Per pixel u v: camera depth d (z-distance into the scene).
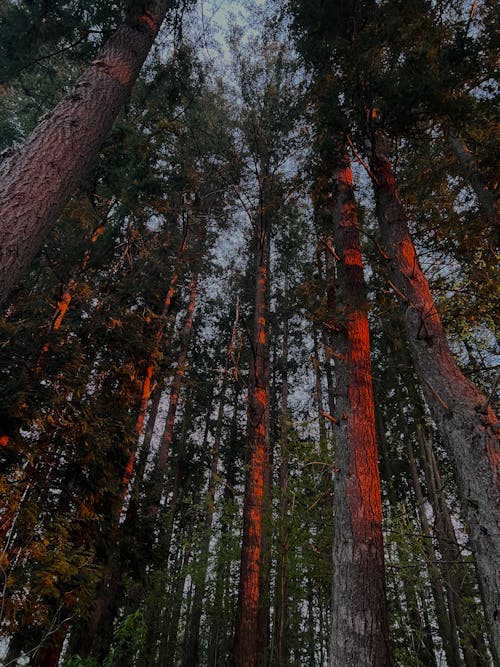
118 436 7.83
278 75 9.78
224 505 9.46
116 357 9.27
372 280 7.81
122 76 4.41
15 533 4.98
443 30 5.72
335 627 3.70
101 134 4.02
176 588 10.86
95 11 6.12
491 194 6.27
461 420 3.80
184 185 10.73
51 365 6.83
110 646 6.82
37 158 3.37
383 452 12.83
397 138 6.54
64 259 9.01
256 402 8.73
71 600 5.37
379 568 3.91
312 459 7.57
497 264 6.70
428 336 4.64
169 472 17.45
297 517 7.32
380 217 6.24
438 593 9.87
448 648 10.39
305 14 6.95
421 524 10.45
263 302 10.54
